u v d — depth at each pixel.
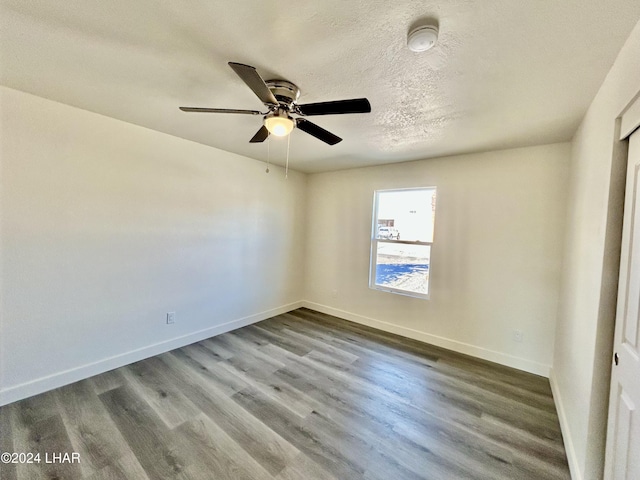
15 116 2.00
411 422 2.01
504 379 2.62
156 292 2.88
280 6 1.12
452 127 2.35
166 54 1.49
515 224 2.85
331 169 4.25
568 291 2.19
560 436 1.91
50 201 2.19
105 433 1.81
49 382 2.23
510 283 2.88
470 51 1.36
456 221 3.21
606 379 1.39
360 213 4.06
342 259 4.27
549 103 1.85
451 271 3.25
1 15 1.21
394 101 1.90
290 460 1.66
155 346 2.90
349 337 3.54
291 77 1.64
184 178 3.03
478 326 3.08
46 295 2.20
